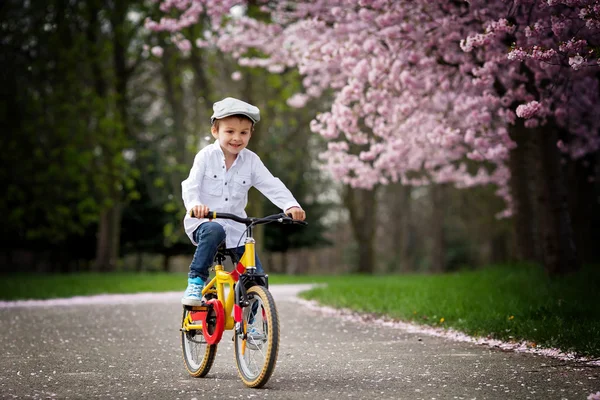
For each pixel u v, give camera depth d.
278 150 29.80
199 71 26.34
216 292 5.79
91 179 25.55
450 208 43.50
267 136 31.44
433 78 12.16
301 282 23.34
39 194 24.22
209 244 5.45
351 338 8.30
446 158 18.05
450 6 11.18
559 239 13.66
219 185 5.66
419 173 30.89
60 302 14.76
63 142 24.19
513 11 9.76
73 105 24.19
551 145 13.71
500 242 38.44
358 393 5.01
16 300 15.41
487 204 32.84
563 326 7.45
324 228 42.22
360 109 12.75
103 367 6.38
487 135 12.02
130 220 35.69
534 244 17.88
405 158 16.17
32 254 42.84
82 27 26.81
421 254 56.00
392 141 13.50
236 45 16.00
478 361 6.39
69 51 23.97
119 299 15.68
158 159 30.14
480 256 50.34
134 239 36.91
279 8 13.57
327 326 9.67
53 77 24.02
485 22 10.38
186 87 32.41
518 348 7.08
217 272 5.63
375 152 13.93
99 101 24.41
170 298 15.94
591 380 5.39
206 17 22.72
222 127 5.58
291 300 14.53
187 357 6.13
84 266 41.62
